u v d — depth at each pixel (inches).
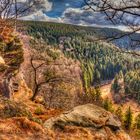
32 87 2034.9
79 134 490.9
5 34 936.9
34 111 701.9
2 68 824.9
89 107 587.8
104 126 546.3
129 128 2901.1
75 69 3816.4
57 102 1952.5
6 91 885.8
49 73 1785.2
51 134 403.9
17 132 356.8
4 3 473.7
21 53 982.4
